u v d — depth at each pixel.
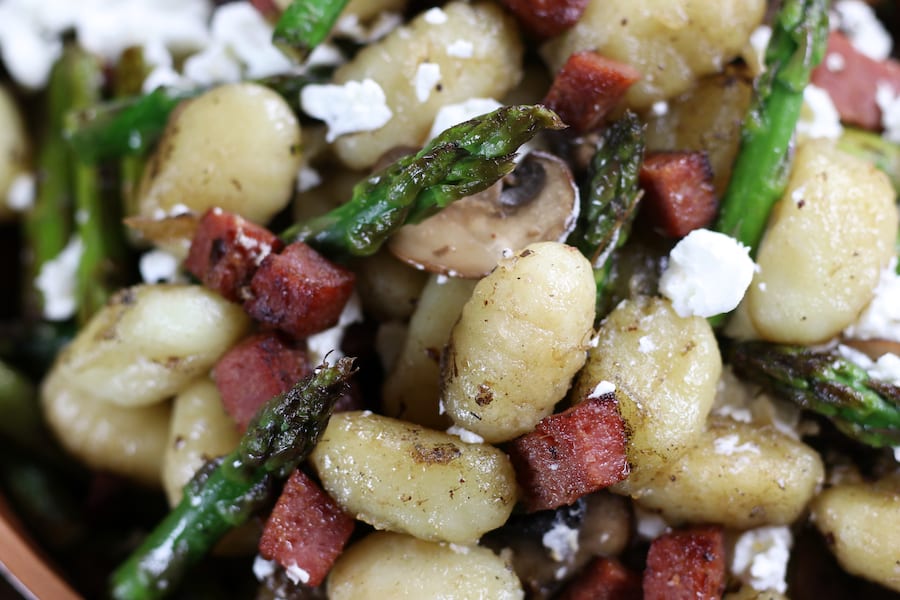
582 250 0.27
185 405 0.29
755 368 0.28
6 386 0.31
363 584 0.27
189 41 0.34
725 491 0.27
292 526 0.27
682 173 0.28
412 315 0.29
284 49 0.28
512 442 0.27
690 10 0.28
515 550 0.28
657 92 0.29
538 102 0.29
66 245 0.34
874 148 0.31
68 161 0.34
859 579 0.29
